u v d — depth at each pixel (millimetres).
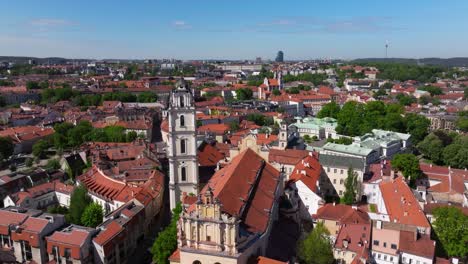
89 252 112875
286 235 116250
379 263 111000
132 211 132625
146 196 144500
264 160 140125
